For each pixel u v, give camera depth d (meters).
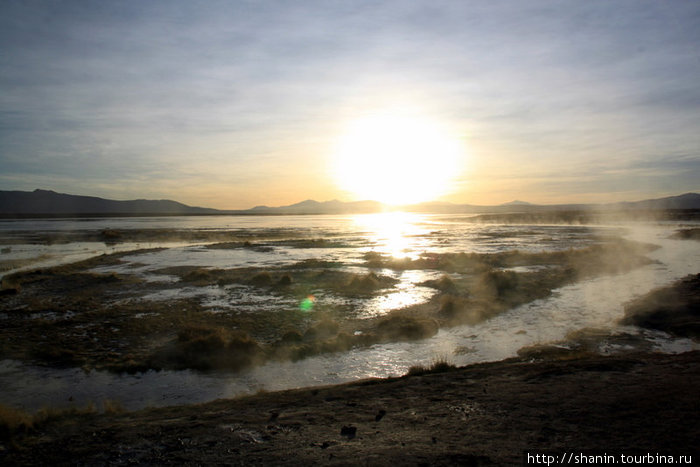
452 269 29.52
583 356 11.20
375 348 13.68
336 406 7.61
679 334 13.98
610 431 5.68
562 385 7.94
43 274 27.62
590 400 6.94
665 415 6.10
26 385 10.87
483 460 5.02
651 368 8.91
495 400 7.30
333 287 23.17
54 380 11.20
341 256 38.06
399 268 30.17
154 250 43.91
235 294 21.47
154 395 10.23
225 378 11.30
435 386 8.59
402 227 97.94
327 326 15.34
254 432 6.33
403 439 5.80
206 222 137.25
